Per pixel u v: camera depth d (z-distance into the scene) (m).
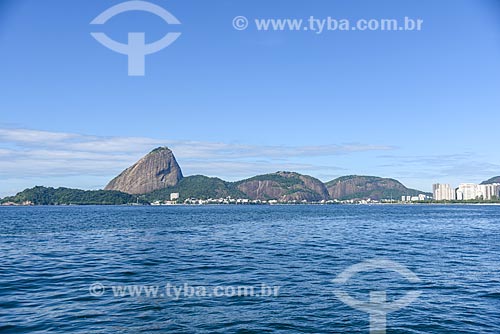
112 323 16.09
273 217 127.75
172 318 16.77
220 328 15.69
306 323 16.28
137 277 25.22
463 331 15.43
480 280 24.17
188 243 47.47
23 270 27.70
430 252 37.88
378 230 70.75
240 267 28.94
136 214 158.25
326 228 76.31
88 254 36.72
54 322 16.12
